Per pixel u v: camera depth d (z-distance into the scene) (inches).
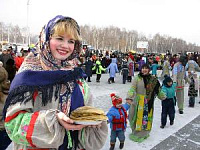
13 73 245.3
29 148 48.0
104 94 380.5
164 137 203.3
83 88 55.2
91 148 53.0
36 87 45.7
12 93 45.2
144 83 188.7
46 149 48.2
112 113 167.6
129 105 182.7
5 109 46.8
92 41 2529.5
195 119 261.6
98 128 52.2
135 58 799.7
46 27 50.4
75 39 51.3
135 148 177.8
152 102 191.8
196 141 197.3
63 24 49.3
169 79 228.8
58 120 45.8
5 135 118.5
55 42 49.7
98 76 518.6
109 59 723.4
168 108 230.2
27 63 49.4
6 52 400.5
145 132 193.9
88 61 507.8
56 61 50.8
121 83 523.8
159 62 848.9
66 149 50.3
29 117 44.9
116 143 185.8
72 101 51.5
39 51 50.7
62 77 48.4
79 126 46.2
